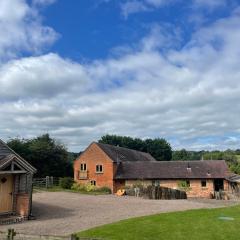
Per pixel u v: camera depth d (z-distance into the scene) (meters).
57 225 23.50
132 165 71.00
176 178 67.50
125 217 27.28
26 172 27.22
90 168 69.88
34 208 31.98
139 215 28.41
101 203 38.03
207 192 66.62
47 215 28.34
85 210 31.61
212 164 69.88
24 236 15.34
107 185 68.25
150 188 52.41
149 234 20.14
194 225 22.42
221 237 19.81
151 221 23.64
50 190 56.09
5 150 27.89
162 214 27.00
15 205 26.50
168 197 53.50
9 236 15.41
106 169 68.75
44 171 77.00
